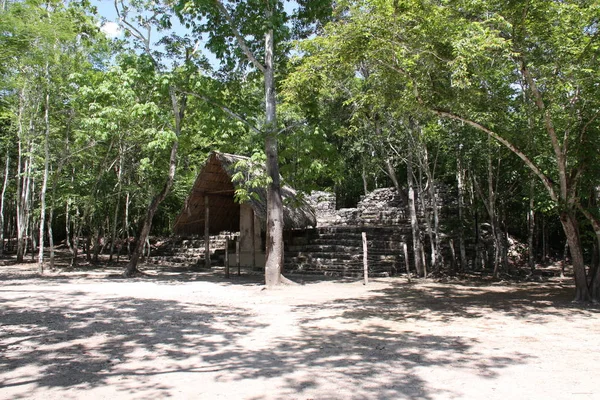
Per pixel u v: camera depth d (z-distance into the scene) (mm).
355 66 12281
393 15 9820
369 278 17656
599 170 10977
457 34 9500
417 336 7363
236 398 4449
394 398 4434
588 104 10414
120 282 16344
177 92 17812
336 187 32688
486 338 7188
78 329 7809
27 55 17672
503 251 20312
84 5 17906
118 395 4543
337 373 5285
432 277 17953
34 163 21750
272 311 10031
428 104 10898
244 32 14883
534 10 9352
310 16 15266
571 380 4992
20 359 5895
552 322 8570
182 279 17797
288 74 14867
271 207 14742
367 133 21047
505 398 4426
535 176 15555
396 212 23297
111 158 25484
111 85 15703
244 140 17969
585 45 9883
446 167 21656
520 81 11414
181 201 28531
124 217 29625
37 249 37031
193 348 6551
